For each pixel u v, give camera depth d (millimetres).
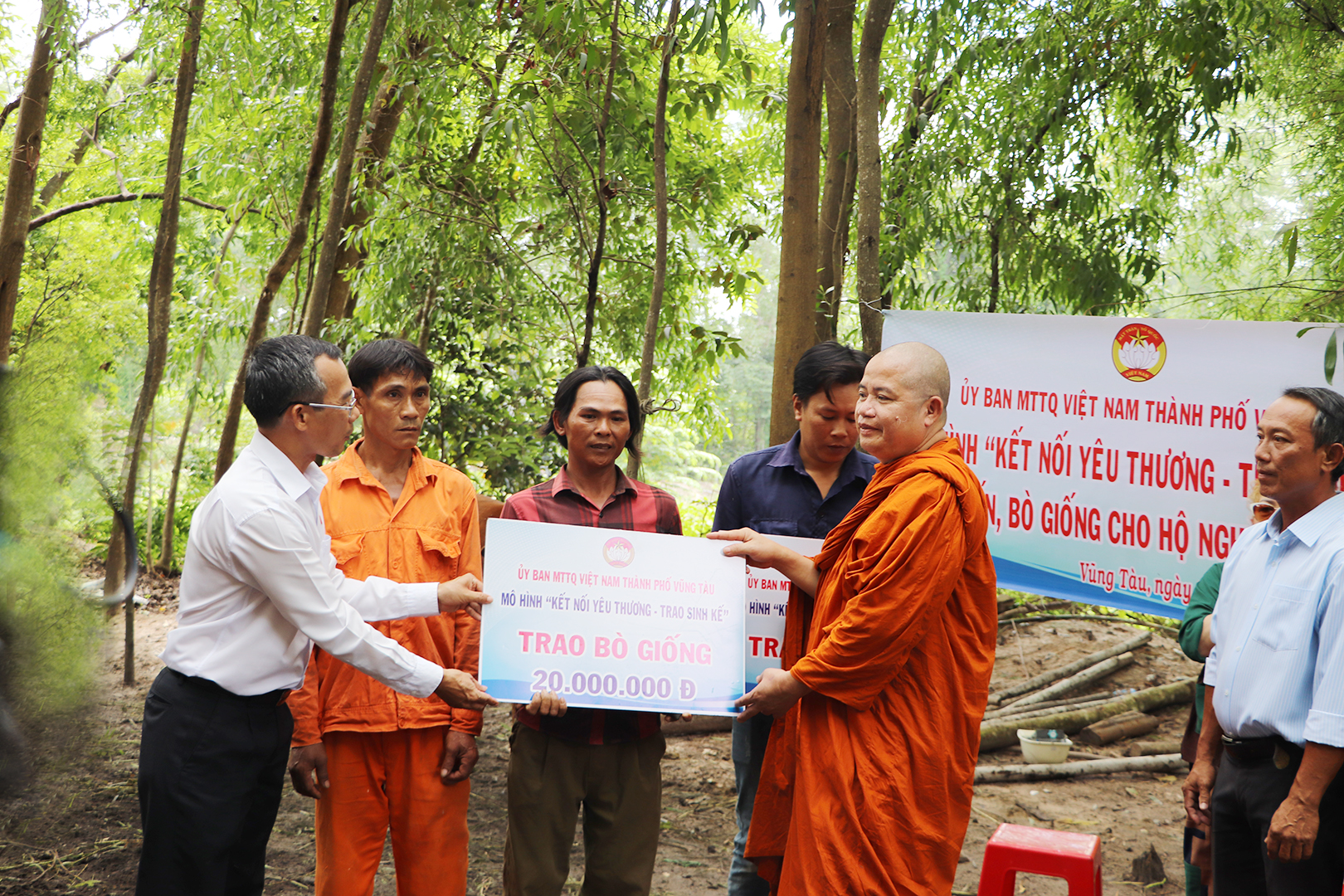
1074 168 6027
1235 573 2383
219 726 2119
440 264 6586
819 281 4520
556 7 4754
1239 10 5672
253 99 7543
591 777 2492
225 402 9523
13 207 5660
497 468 7461
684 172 7727
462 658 2549
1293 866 2113
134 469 5227
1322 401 2225
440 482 2641
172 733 2102
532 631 2320
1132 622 6012
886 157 6223
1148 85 5668
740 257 6914
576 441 2572
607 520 2605
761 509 2842
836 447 2746
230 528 2088
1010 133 5785
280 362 2137
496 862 3551
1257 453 2312
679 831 3877
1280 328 3424
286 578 2105
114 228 10367
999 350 3875
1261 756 2211
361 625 2193
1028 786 4422
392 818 2461
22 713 1885
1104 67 5613
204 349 8641
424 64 5223
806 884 2074
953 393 3951
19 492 1894
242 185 7652
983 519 2146
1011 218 5883
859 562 2082
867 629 1997
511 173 6633
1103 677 5684
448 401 7344
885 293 5980
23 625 1884
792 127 4246
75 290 9305
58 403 1987
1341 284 5758
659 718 2576
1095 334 3719
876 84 4129
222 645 2137
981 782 4453
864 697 2047
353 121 4352
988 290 6355
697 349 5734
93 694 2006
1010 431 3865
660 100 4438
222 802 2117
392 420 2543
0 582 1858
